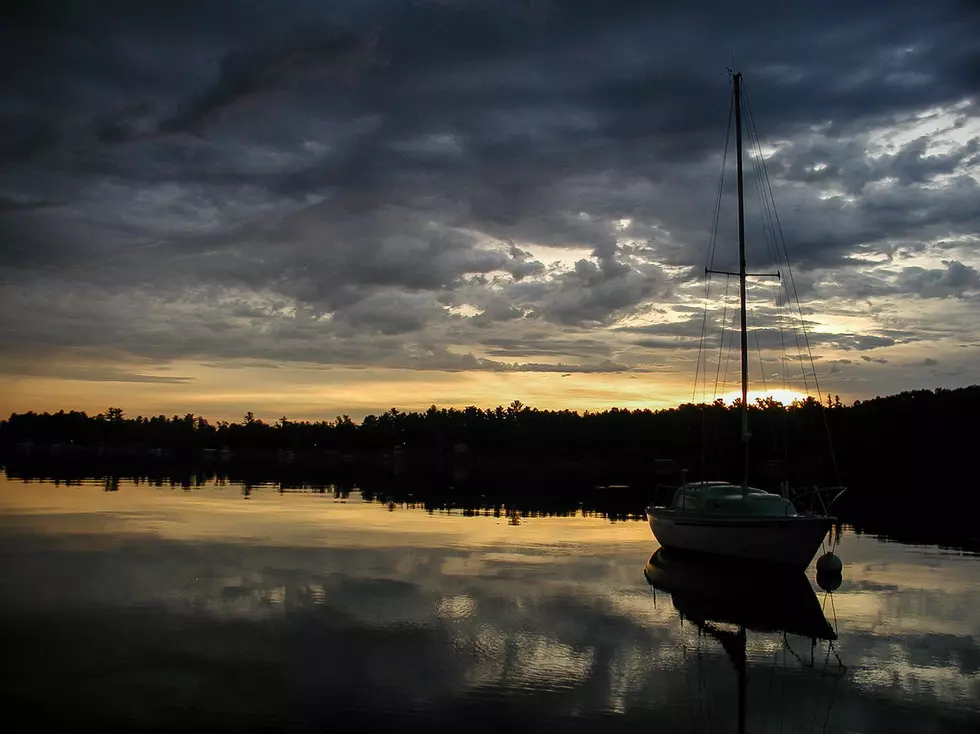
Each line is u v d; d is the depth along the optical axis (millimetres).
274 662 15117
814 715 13188
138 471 84375
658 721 12766
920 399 85125
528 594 21453
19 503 43125
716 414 77875
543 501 53281
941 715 13250
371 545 29484
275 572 23672
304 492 56844
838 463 78625
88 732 11750
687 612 19906
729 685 14555
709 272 32094
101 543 28656
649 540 32469
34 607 18875
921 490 66812
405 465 140500
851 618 19594
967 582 24281
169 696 13234
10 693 13266
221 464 120375
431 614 18969
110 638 16422
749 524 25062
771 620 19297
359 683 14086
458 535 33000
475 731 12102
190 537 30609
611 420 140750
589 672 15078
